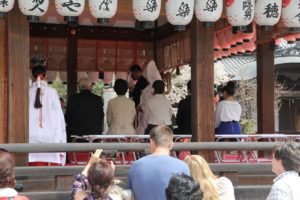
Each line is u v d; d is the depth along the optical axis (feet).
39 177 25.44
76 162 29.91
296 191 15.29
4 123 26.78
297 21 27.43
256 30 38.42
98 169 16.71
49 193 24.88
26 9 24.75
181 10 25.96
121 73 46.47
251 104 72.18
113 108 31.55
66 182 25.11
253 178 27.61
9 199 14.39
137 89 38.06
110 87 59.31
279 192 15.34
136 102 37.93
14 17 25.72
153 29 46.29
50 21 43.34
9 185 14.58
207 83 27.86
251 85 72.38
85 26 45.09
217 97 37.65
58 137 27.17
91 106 31.65
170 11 26.12
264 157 34.58
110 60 46.11
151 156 18.67
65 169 25.03
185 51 39.93
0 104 26.86
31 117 26.84
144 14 25.81
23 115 25.81
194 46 27.96
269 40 37.65
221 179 19.10
